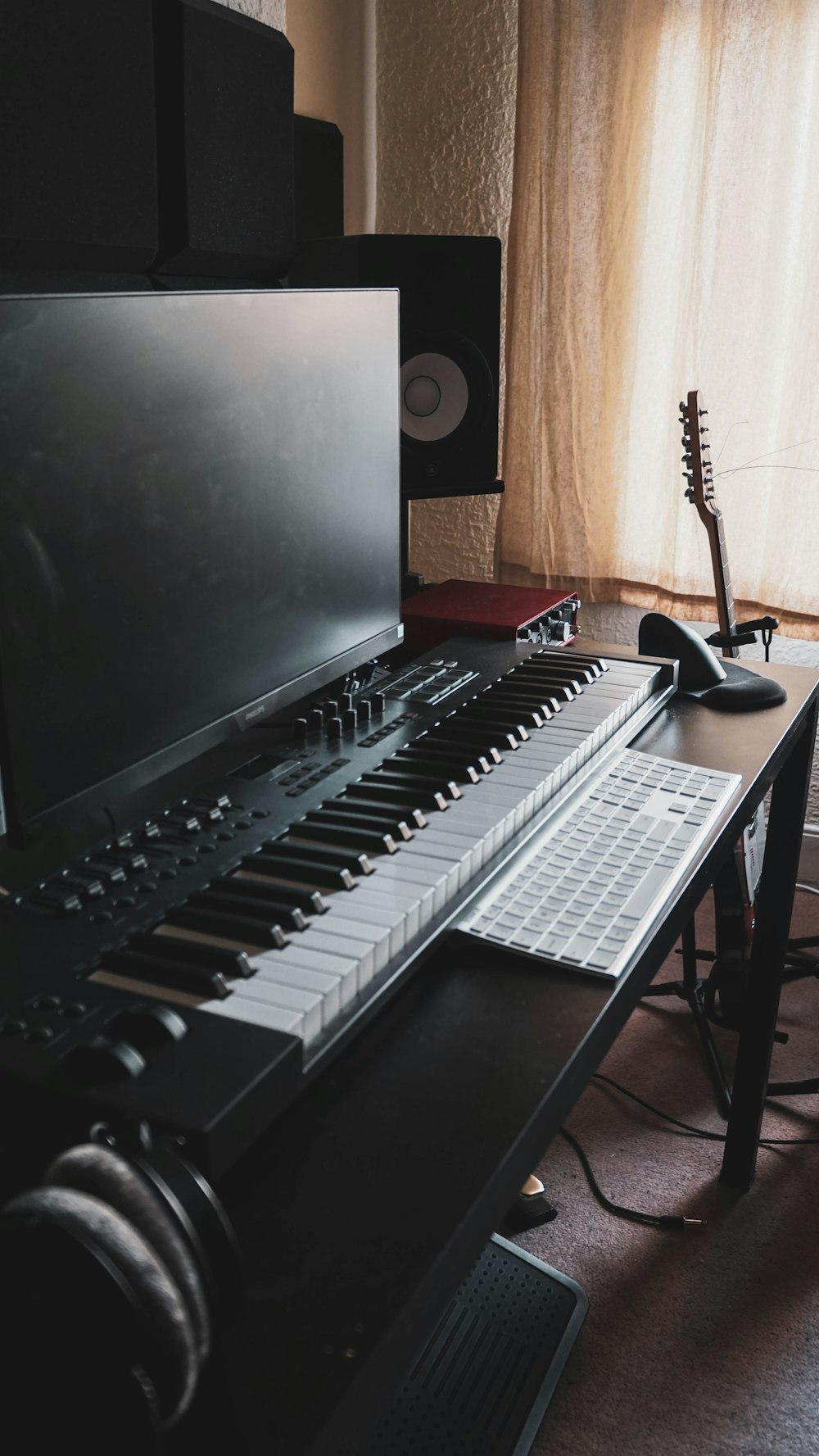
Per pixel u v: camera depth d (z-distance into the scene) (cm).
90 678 84
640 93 243
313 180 248
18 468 75
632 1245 159
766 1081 165
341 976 71
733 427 254
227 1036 63
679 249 250
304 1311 54
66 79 111
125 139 121
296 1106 69
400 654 163
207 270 142
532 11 244
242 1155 63
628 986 83
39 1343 42
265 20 151
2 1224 43
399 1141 66
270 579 108
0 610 74
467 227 271
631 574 276
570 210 253
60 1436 43
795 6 225
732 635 199
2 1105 60
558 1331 142
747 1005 164
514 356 270
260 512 105
